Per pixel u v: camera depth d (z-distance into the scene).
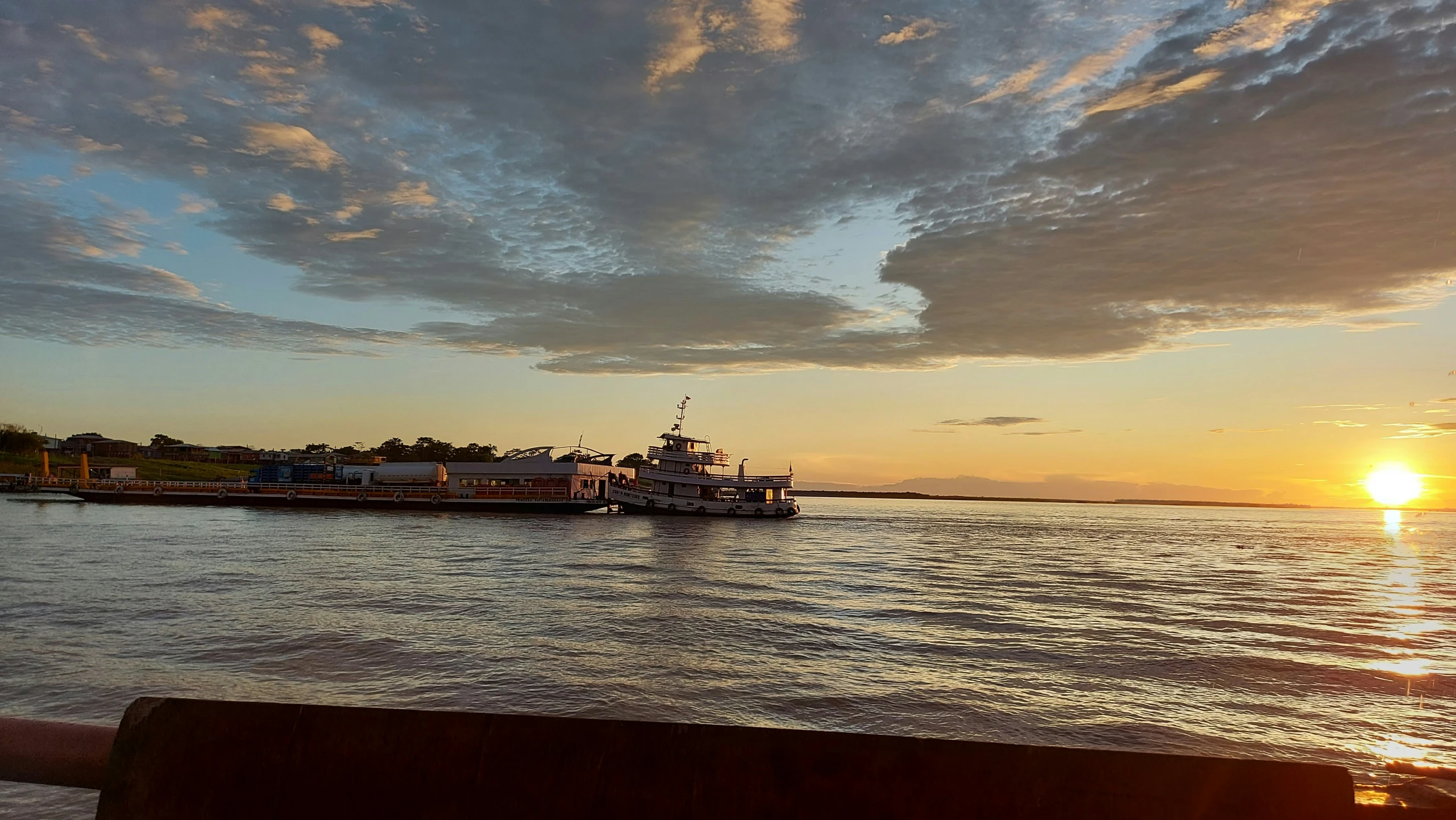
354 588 34.16
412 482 107.81
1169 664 23.36
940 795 3.40
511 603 31.14
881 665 22.47
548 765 3.53
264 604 29.41
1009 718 18.03
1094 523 163.38
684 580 40.19
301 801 3.55
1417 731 17.78
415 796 3.52
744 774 3.47
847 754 3.44
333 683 19.17
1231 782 3.31
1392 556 80.00
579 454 105.62
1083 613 32.72
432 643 23.39
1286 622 31.86
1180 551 77.31
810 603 33.53
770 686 19.97
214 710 3.65
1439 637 29.19
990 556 63.53
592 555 52.66
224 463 194.88
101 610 27.56
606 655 22.42
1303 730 17.77
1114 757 3.40
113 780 3.59
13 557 43.53
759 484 102.19
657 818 3.45
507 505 98.25
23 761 3.67
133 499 104.06
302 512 96.31
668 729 3.55
